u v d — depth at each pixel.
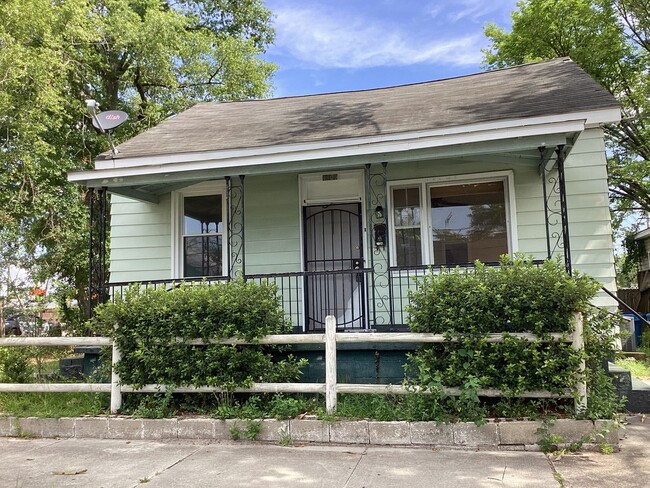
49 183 13.92
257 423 4.66
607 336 4.56
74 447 4.62
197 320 5.00
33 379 6.30
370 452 4.25
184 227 8.16
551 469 3.71
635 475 3.56
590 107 5.86
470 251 7.11
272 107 9.66
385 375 5.62
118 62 16.83
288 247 7.70
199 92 17.66
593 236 6.76
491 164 7.05
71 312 12.99
